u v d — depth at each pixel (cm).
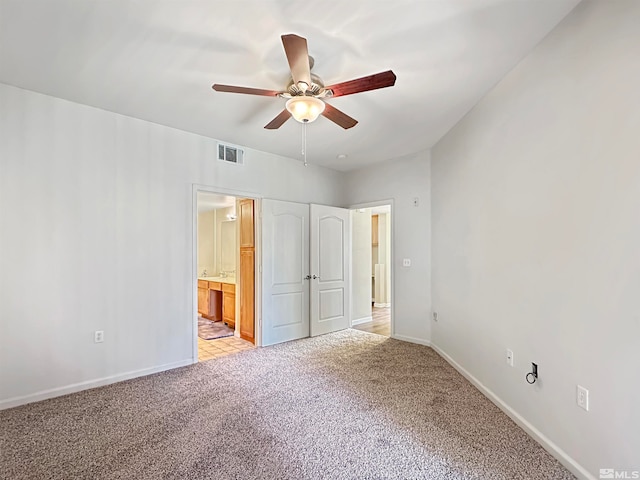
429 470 182
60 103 285
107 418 241
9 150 261
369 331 519
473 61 230
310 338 474
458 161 340
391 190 481
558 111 192
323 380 314
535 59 213
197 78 252
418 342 445
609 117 158
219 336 487
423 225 438
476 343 299
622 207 151
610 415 157
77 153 292
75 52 219
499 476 177
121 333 313
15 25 191
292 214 466
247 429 225
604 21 161
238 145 409
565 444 185
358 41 207
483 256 285
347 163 500
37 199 272
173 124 343
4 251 257
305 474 179
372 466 186
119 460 192
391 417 242
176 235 352
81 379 290
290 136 380
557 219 193
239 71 242
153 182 337
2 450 201
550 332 199
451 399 273
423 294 439
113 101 290
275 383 307
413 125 349
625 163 150
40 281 272
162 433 221
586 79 172
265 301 434
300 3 174
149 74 246
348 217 539
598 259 164
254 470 183
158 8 178
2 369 255
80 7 177
